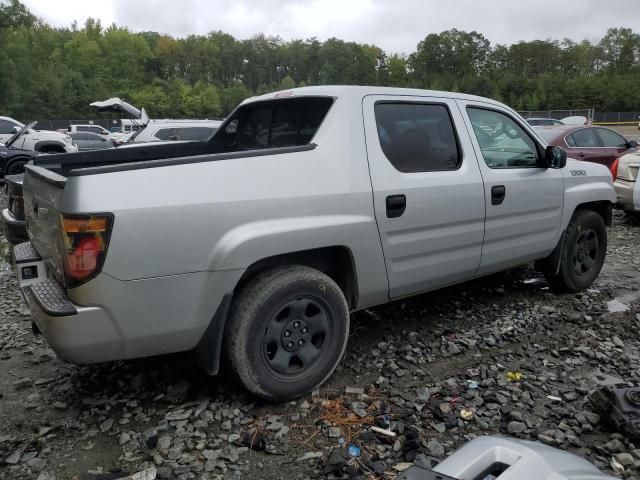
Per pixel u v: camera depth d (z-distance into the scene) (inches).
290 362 130.0
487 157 170.4
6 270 256.8
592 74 4443.9
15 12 3937.0
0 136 773.9
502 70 4596.5
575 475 67.7
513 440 77.2
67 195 105.8
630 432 113.5
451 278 163.2
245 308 121.0
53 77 3179.1
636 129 2062.0
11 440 116.2
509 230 175.0
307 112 150.0
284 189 124.7
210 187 115.8
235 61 5236.2
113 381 141.6
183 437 115.8
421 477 64.0
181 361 150.8
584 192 201.0
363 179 137.3
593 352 157.0
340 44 4928.6
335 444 113.9
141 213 108.1
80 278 105.9
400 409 127.0
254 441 113.7
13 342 168.9
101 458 110.6
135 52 4591.5
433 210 150.9
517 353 157.8
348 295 143.1
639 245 303.0
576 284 206.5
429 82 4402.1
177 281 113.3
